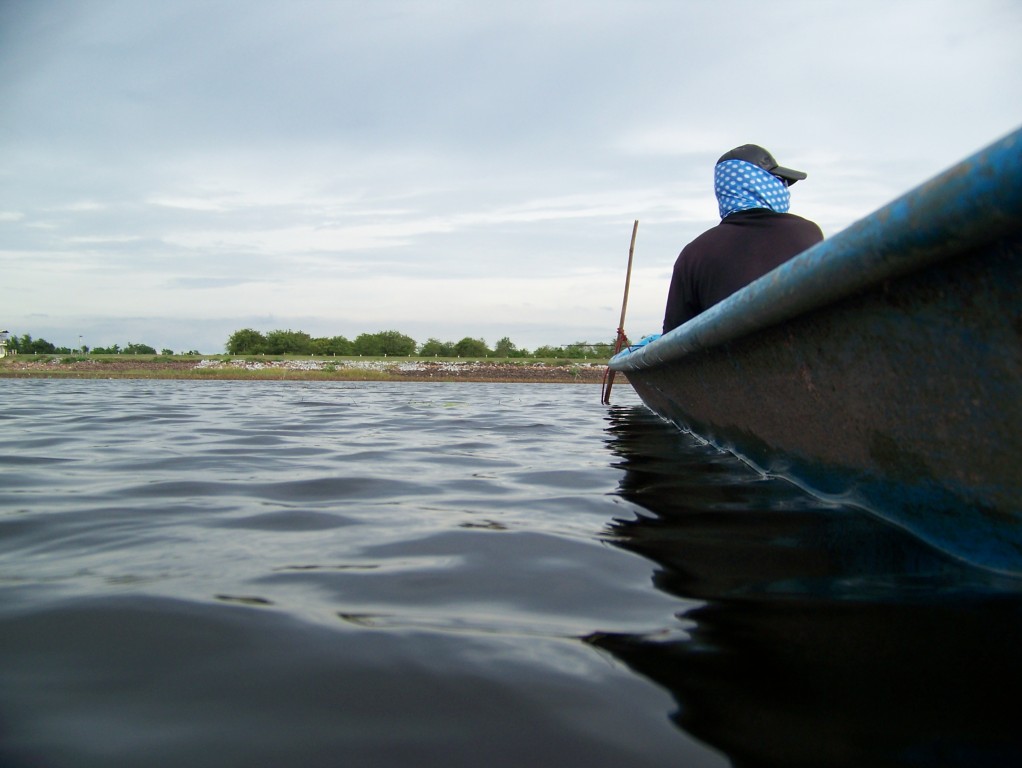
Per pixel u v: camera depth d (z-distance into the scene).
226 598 1.42
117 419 5.98
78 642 1.20
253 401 9.09
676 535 1.98
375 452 3.86
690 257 3.45
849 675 1.08
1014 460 1.48
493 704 1.01
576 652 1.18
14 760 0.87
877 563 1.70
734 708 0.99
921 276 1.44
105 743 0.91
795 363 2.13
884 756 0.87
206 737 0.92
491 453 3.85
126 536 1.95
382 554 1.78
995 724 0.94
